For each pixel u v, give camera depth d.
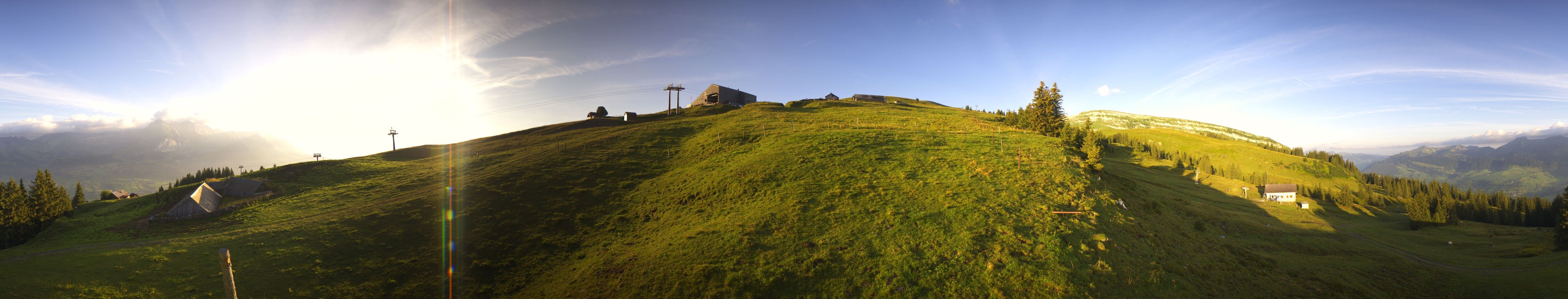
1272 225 79.00
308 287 43.50
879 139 80.81
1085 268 36.66
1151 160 178.88
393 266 46.59
